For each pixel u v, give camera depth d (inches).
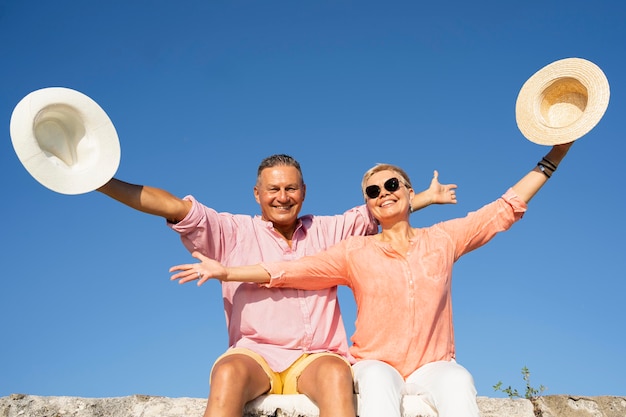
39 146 153.8
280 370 159.5
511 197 179.3
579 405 179.0
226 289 178.5
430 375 154.6
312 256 173.0
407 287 166.7
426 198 192.9
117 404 177.0
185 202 170.6
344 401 140.8
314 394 148.2
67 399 177.5
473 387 147.4
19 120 151.7
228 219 179.9
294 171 182.1
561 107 191.5
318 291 174.2
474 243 178.5
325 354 161.5
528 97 190.2
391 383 146.6
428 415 151.6
